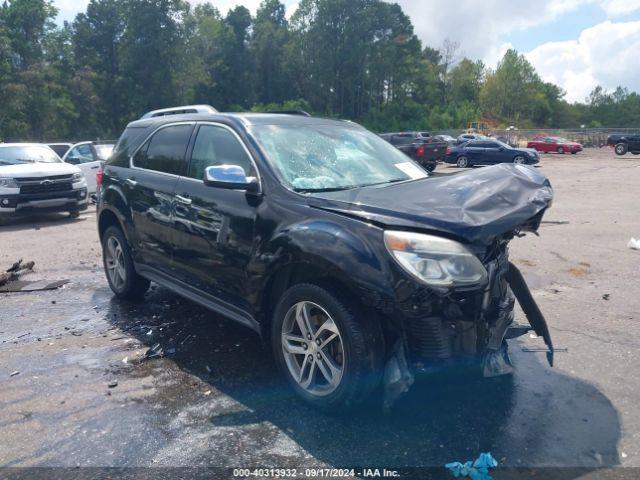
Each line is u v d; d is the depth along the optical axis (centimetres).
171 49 7488
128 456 305
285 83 9362
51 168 1224
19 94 6156
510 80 11462
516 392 370
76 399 372
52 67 7162
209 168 376
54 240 992
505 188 344
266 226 372
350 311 321
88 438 324
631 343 451
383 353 326
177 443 317
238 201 400
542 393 369
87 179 1573
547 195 340
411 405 353
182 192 457
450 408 349
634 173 2472
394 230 314
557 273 678
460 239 307
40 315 553
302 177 396
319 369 354
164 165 500
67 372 416
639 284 622
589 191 1708
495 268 342
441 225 307
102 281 682
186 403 364
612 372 399
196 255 439
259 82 9369
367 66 9406
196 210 435
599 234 934
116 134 7762
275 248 359
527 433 321
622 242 862
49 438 325
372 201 343
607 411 345
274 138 426
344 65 9256
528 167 388
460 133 7006
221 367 418
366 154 457
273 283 379
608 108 14575
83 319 537
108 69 7825
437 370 322
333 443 313
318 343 347
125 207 535
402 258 303
